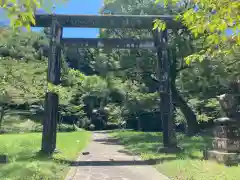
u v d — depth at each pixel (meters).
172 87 26.47
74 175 9.69
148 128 52.59
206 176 8.45
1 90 14.56
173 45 21.66
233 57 15.88
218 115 26.97
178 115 35.50
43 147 14.23
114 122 55.91
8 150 15.30
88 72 56.59
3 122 35.25
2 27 15.27
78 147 18.30
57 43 15.26
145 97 29.27
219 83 22.47
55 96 14.78
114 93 34.25
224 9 4.54
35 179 8.24
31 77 15.50
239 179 7.98
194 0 4.97
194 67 22.48
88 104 59.66
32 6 4.02
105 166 11.66
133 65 23.73
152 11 22.53
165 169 10.31
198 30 4.96
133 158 14.05
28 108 35.66
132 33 23.88
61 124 48.28
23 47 18.72
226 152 10.78
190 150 15.24
